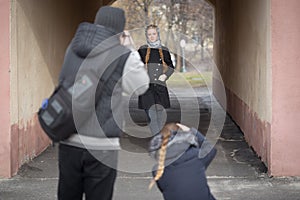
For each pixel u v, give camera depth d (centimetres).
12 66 655
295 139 643
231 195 585
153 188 608
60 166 386
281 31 634
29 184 633
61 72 379
